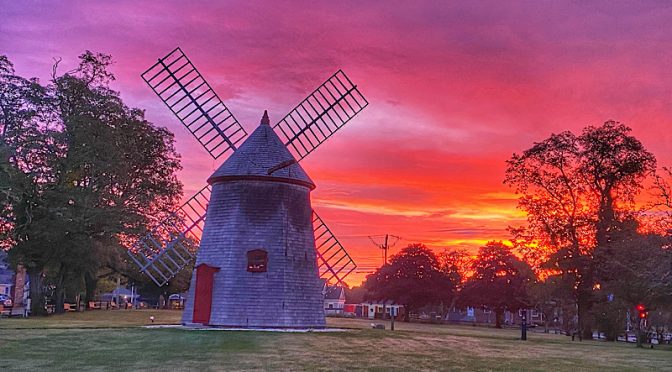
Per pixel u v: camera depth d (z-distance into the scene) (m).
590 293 52.78
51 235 45.94
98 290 97.31
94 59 50.06
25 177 44.44
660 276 39.94
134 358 18.55
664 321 62.69
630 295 47.09
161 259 37.81
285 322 31.27
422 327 64.75
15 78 44.81
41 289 49.56
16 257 46.84
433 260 97.75
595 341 45.81
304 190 34.06
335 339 26.02
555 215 53.78
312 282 33.12
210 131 37.59
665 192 42.38
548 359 22.70
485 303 91.31
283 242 32.25
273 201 32.62
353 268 37.25
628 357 25.33
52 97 46.62
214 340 23.86
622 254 45.69
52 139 46.19
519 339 36.03
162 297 92.88
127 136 52.47
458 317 129.25
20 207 46.66
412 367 18.33
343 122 39.19
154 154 56.41
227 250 31.92
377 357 20.44
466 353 23.31
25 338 23.11
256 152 33.50
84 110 47.31
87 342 22.55
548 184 54.34
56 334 25.06
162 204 56.59
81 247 49.03
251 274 31.45
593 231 52.25
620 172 52.19
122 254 57.50
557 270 54.66
